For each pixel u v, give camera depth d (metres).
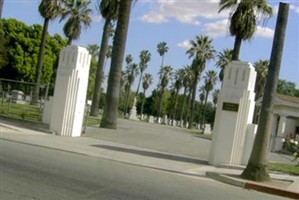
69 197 8.67
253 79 18.58
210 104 143.00
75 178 10.70
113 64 27.59
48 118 22.36
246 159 18.33
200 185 12.87
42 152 14.74
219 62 76.69
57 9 44.03
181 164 17.23
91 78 80.38
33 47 64.38
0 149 13.80
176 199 10.01
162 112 133.25
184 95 111.81
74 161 13.80
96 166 13.44
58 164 12.55
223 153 18.25
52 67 66.62
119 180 11.38
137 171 13.78
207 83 111.12
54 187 9.38
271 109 15.12
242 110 18.23
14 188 8.83
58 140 19.14
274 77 15.29
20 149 14.58
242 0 32.81
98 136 23.09
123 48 27.62
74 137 21.27
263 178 14.75
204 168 16.92
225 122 18.33
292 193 13.40
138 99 138.12
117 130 27.41
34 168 11.24
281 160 24.59
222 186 13.48
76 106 21.58
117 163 15.08
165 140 26.00
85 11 52.62
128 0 27.33
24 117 23.27
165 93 133.25
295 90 107.88
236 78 18.39
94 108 39.38
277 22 15.46
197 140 30.39
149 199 9.52
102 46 38.81
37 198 8.27
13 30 63.72
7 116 23.23
